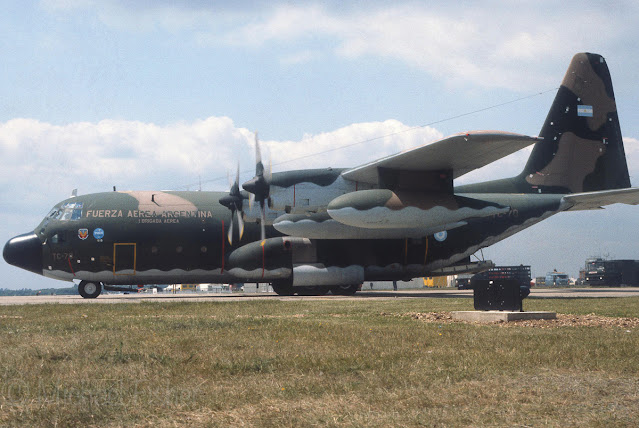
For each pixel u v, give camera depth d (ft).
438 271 97.30
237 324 41.55
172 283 91.91
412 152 75.97
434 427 15.90
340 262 90.84
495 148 74.79
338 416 17.10
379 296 93.50
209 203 91.09
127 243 87.51
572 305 62.08
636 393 19.42
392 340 32.32
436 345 30.42
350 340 32.45
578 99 98.99
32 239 87.66
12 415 17.40
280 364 25.32
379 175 82.33
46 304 68.33
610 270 175.73
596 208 100.12
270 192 81.51
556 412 17.17
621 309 55.26
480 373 22.88
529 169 98.22
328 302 69.46
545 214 95.45
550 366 24.17
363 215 78.74
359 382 21.70
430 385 20.94
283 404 18.62
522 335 33.83
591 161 98.89
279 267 89.04
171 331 37.52
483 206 84.69
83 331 37.93
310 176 83.30
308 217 85.81
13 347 30.66
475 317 44.45
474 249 95.50
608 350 27.81
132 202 89.40
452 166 82.58
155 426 16.43
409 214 80.28
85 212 88.17
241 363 25.27
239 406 18.47
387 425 16.17
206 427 16.28
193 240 88.48
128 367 24.82
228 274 90.74
